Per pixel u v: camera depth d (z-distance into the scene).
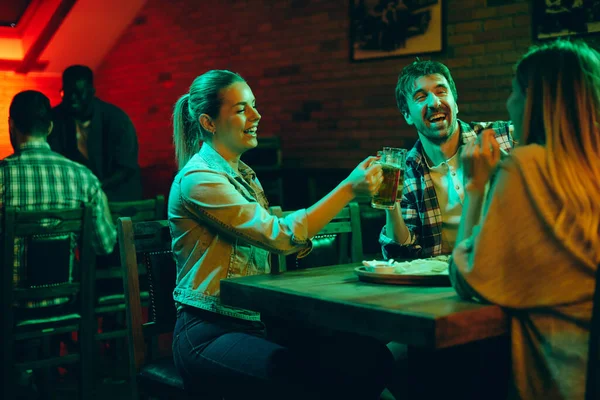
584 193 1.22
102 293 3.07
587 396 1.16
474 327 1.24
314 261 2.29
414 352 1.56
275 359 1.58
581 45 1.34
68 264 2.82
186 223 1.81
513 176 1.28
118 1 6.28
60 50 6.59
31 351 3.02
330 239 2.36
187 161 2.03
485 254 1.28
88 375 2.79
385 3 4.62
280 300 1.51
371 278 1.60
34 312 2.74
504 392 1.69
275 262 1.80
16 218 2.56
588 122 1.27
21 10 6.41
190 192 1.77
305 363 1.56
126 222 2.00
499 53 4.08
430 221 2.16
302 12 5.18
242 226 1.74
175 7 6.16
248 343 1.66
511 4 4.01
